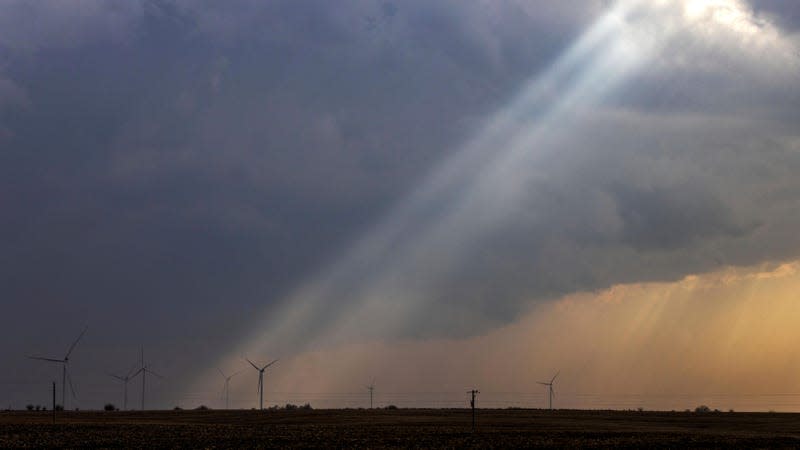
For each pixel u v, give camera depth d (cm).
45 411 17538
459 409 17062
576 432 10200
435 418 13388
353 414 14762
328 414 14838
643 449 8512
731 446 8756
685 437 9519
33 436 9594
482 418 13400
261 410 16788
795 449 8506
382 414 14800
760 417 13912
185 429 10762
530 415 14512
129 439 9231
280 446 8544
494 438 9394
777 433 10400
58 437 9481
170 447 8500
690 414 15150
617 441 9075
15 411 17462
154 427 11162
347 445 8631
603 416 14112
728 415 14725
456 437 9519
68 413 16250
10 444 8756
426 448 8344
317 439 9206
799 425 11938
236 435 9731
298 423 12325
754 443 8988
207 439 9212
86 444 8775
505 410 16788
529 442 8975
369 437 9462
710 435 9850
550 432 10206
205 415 14950
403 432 10150
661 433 10150
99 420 13238
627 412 16100
